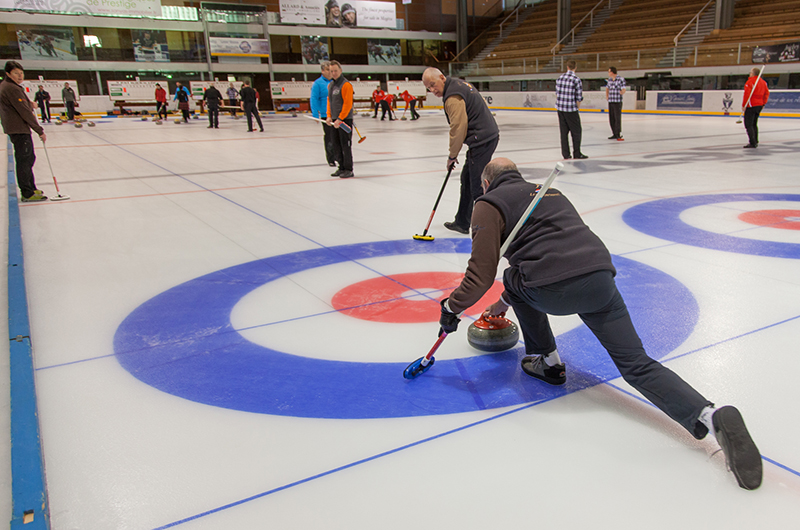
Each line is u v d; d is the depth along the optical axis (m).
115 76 33.38
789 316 3.33
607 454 2.13
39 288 4.18
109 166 10.94
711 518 1.80
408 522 1.81
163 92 26.34
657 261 4.45
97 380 2.79
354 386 2.69
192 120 27.70
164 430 2.36
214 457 2.17
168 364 2.95
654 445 2.18
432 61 42.06
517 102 32.88
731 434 1.90
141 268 4.62
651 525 1.77
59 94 31.09
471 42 42.41
